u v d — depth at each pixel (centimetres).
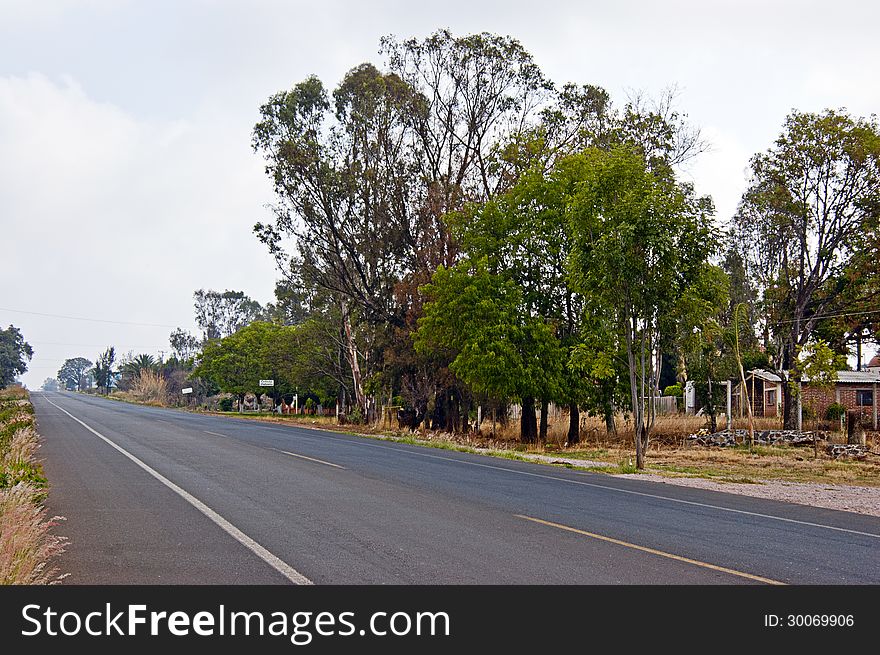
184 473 1526
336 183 3925
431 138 4147
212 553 810
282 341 5359
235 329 13238
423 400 4038
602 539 915
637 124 3719
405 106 4038
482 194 4041
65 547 830
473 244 3484
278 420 5175
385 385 4206
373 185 4016
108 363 16162
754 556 842
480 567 761
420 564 770
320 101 4044
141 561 776
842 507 1331
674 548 873
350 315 4584
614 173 2142
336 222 4056
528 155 3778
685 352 2383
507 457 2412
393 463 1894
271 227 4097
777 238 3909
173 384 10625
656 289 2098
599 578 729
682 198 2148
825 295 4072
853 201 3500
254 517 1027
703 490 1559
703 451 2908
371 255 4016
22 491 988
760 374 4250
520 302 3259
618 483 1636
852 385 4097
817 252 3622
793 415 3631
